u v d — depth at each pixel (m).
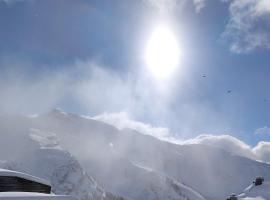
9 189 57.28
